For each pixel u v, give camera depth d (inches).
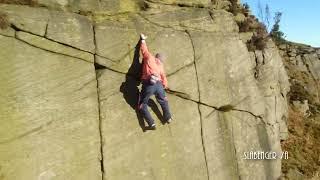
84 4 442.9
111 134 416.8
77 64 412.8
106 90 423.5
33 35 397.7
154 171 433.4
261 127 552.1
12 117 373.1
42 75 394.0
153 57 436.8
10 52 384.8
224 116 506.9
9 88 377.1
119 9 463.5
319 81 922.7
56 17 411.5
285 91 673.0
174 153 451.2
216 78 501.7
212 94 494.6
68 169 388.2
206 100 488.1
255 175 524.1
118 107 426.9
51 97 393.4
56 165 383.2
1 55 380.8
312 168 613.0
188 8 508.7
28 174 369.7
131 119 431.8
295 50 983.6
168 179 440.5
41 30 401.4
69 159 390.3
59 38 407.8
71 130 396.5
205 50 498.3
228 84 513.0
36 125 381.7
